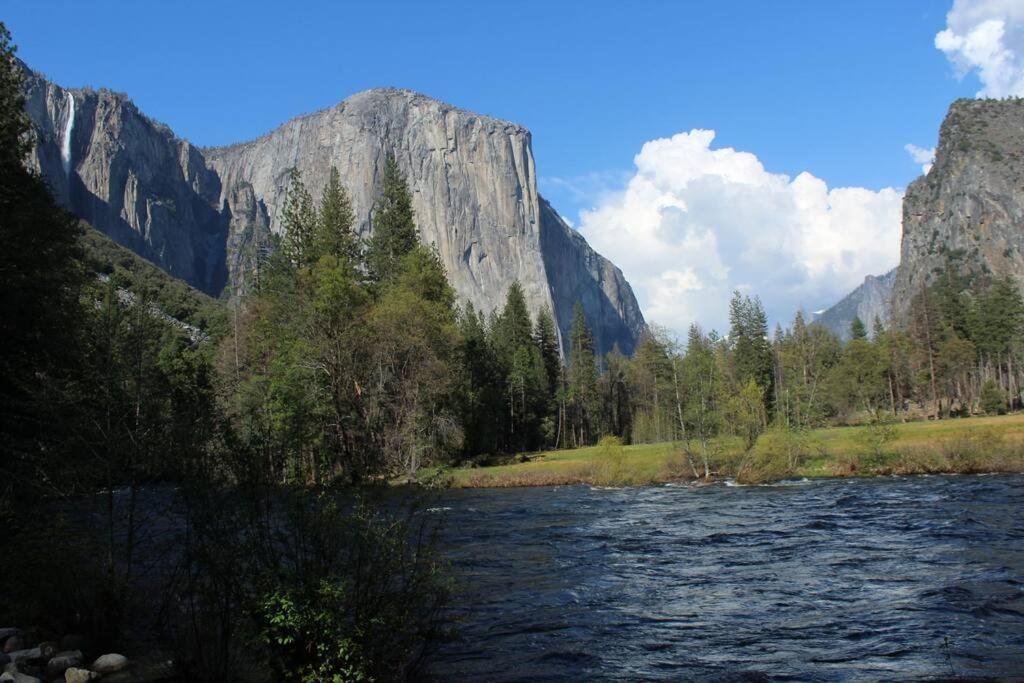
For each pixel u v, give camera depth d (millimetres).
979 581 15742
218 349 54094
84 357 12344
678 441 52312
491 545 23297
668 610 14656
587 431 117062
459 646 12328
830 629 12883
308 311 45812
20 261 18188
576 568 19297
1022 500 29625
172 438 11188
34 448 13281
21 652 10227
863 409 93812
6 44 22406
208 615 9383
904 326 124000
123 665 10211
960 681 10031
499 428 85062
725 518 29250
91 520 12719
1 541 12391
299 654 8508
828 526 25484
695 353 52875
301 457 9812
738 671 10930
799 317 105125
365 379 47688
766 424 52000
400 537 9188
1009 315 105312
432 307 56062
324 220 67750
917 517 26250
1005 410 92438
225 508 9133
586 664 11391
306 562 8617
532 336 110938
